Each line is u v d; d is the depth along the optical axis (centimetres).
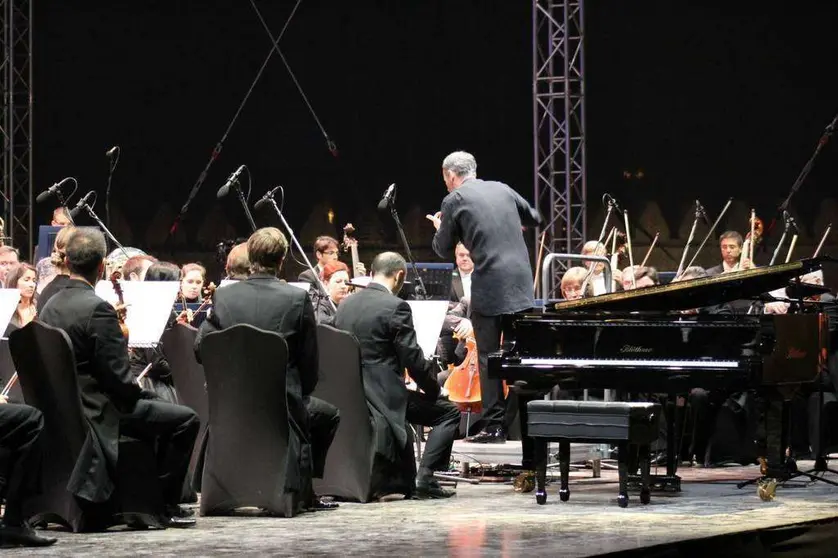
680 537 620
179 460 660
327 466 798
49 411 629
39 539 589
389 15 2564
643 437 753
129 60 2528
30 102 1822
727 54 2511
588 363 790
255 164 2559
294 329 716
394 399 797
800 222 2464
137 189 2527
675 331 789
